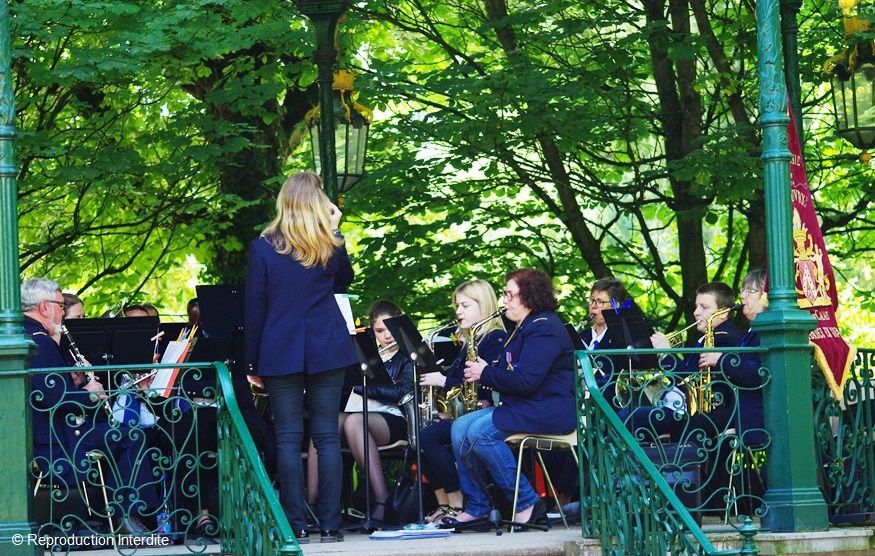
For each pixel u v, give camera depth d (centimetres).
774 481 823
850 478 854
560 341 854
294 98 1573
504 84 1312
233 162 1498
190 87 1535
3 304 771
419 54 1645
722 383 884
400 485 924
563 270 1566
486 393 925
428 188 1479
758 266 1404
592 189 1523
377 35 1642
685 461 821
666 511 726
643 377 898
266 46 1411
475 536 834
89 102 1424
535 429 845
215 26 1276
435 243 1518
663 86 1454
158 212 1484
